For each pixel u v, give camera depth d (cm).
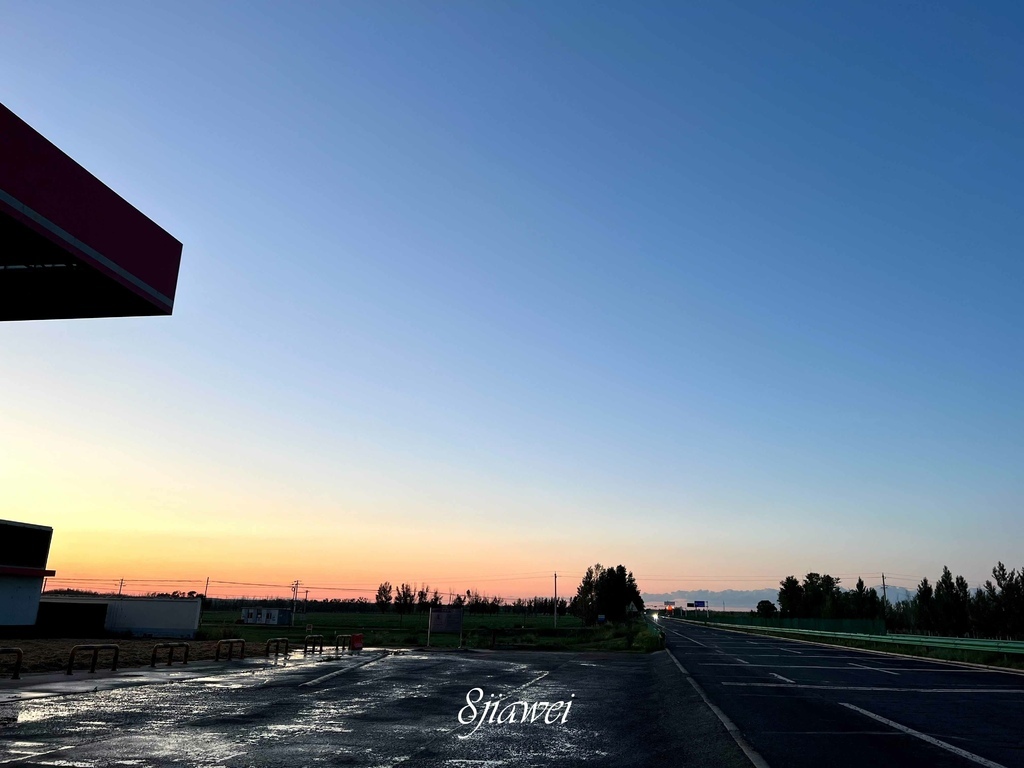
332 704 1516
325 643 4191
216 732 1140
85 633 4306
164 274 1617
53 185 1306
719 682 2031
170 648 2359
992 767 902
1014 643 2750
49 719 1227
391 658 2994
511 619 12338
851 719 1320
